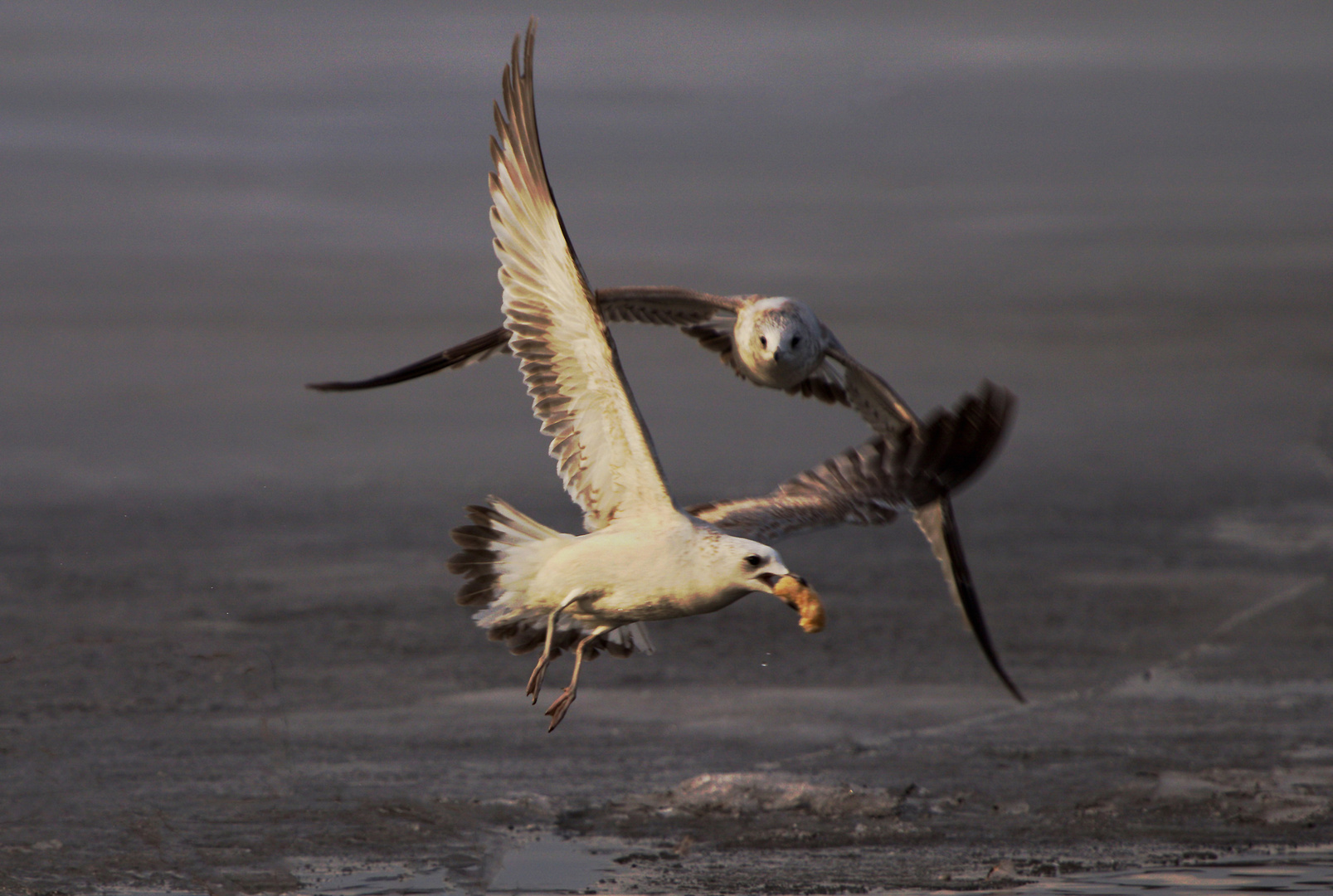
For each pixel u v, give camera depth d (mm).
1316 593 19141
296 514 23484
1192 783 12578
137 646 16188
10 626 16828
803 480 10359
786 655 16547
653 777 12773
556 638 10266
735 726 14219
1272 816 11883
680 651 16781
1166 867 10812
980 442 9555
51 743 13117
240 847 10992
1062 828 11633
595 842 11320
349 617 17672
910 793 12352
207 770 12539
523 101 9555
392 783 12422
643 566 9516
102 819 11391
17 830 11094
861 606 18672
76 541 21328
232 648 16234
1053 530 22984
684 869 10820
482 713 14461
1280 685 15516
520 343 9797
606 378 9578
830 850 11164
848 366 14102
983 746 13609
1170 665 16172
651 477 9641
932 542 12539
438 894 10273
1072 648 16891
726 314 14703
